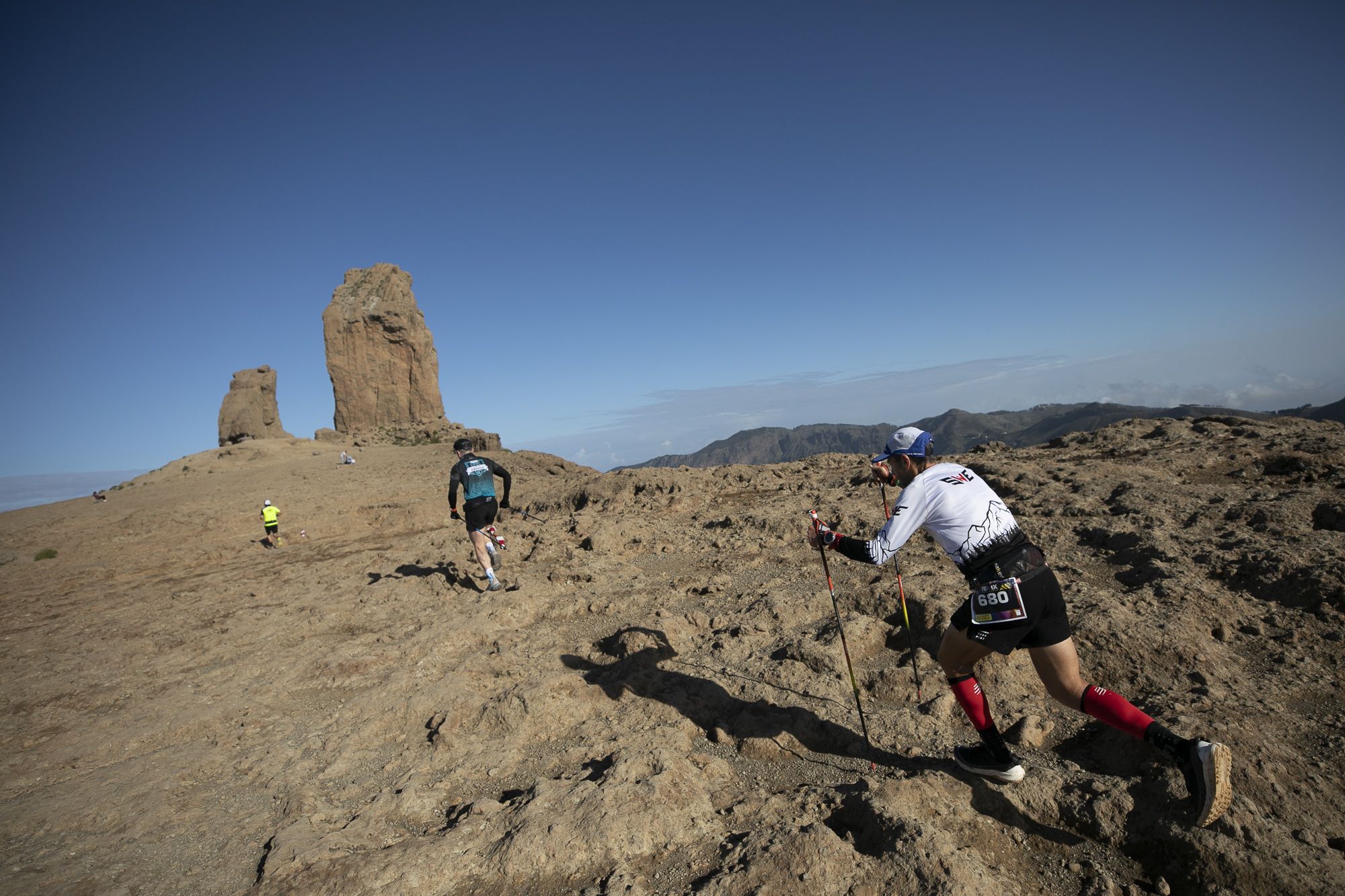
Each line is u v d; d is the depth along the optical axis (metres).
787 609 6.00
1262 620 4.72
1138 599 5.02
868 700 4.55
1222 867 2.85
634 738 4.37
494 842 3.42
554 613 6.91
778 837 3.19
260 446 57.62
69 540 23.98
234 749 4.95
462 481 7.86
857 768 3.87
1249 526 6.18
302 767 4.61
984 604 3.34
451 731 4.79
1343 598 4.63
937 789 3.47
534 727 4.70
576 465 38.59
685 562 8.39
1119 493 7.58
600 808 3.50
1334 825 3.07
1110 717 3.22
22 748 5.51
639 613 6.71
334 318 69.38
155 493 40.41
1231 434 9.83
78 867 3.70
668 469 14.64
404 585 8.76
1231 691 3.98
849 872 2.94
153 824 4.08
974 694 3.57
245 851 3.73
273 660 6.62
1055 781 3.49
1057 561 6.24
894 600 5.67
